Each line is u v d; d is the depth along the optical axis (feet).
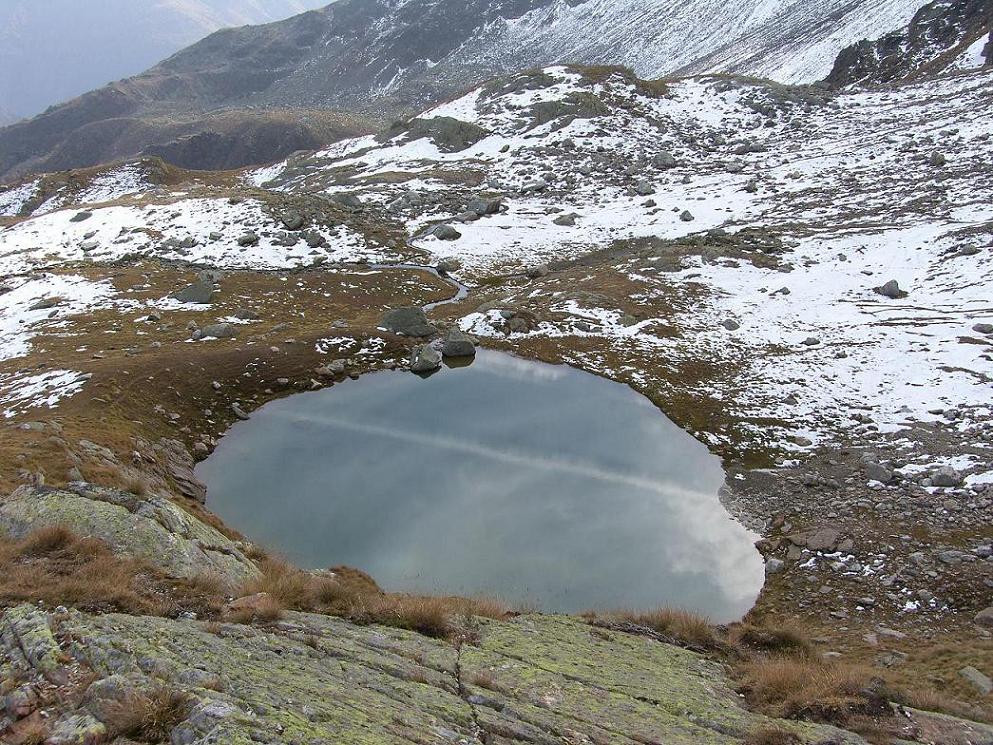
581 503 108.47
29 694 29.17
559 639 55.67
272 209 283.18
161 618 41.98
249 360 157.38
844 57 588.50
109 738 26.37
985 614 77.25
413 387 154.81
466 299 216.95
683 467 120.26
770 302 189.47
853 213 245.45
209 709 27.04
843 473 112.47
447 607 58.13
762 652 64.28
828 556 93.56
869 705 45.93
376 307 209.05
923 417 124.26
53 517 59.62
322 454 124.98
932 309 167.02
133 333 176.96
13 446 90.84
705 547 97.35
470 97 499.92
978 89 361.92
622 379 154.40
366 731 29.55
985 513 95.81
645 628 64.95
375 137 485.15
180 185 504.84
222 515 103.96
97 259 242.37
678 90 469.98
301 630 44.88
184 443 126.21
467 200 322.14
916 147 299.79
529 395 149.48
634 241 260.01
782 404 137.69
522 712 37.65
